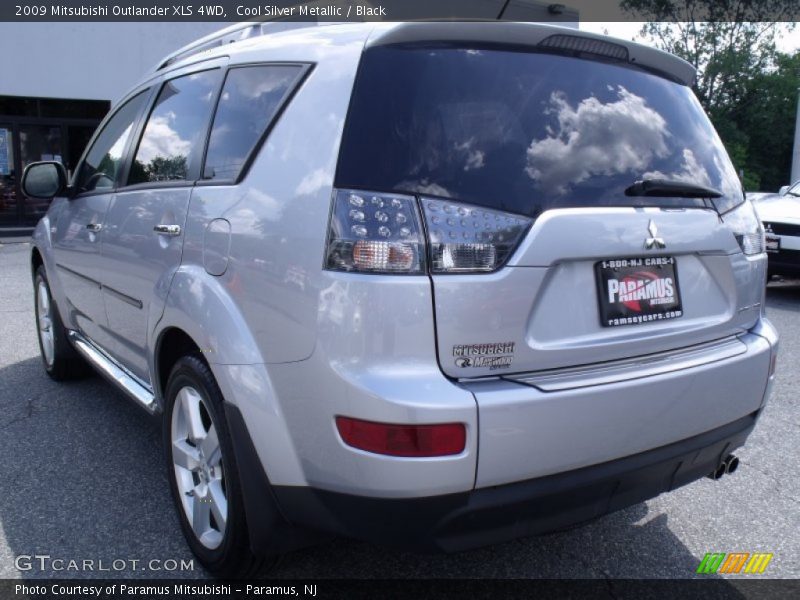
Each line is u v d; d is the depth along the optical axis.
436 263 1.91
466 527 1.96
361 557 2.78
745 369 2.49
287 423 2.09
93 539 2.87
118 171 3.53
